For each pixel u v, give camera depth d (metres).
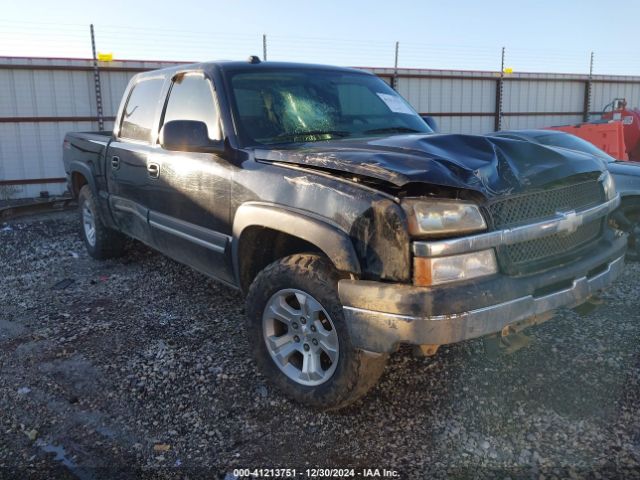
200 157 3.76
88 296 4.95
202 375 3.43
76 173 6.23
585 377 3.23
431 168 2.55
